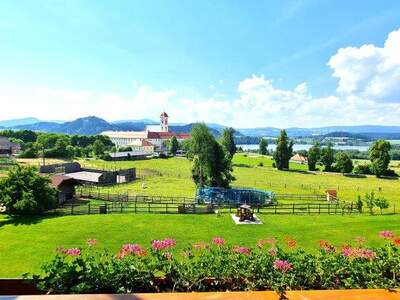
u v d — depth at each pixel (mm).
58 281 3674
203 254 5086
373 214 35688
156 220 29812
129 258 4359
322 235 25297
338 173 91938
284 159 96938
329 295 2430
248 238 24562
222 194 45281
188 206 34781
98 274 3801
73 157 106062
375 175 90562
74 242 23219
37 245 22453
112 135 191250
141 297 2248
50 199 33250
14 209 31453
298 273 4332
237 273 4242
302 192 57219
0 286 3676
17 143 115188
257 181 71625
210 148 51312
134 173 69688
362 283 4301
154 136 181375
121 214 32250
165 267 4223
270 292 2436
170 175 74312
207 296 2322
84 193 46594
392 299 2398
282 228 27484
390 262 4504
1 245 22453
